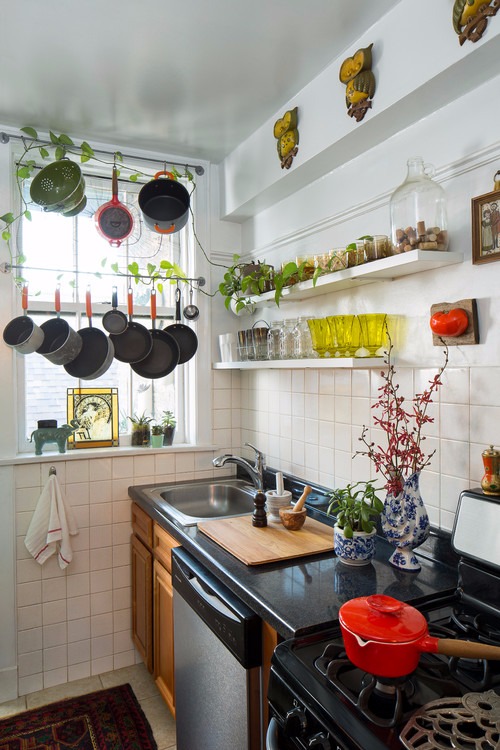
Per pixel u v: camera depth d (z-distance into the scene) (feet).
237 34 5.28
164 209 7.48
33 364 8.04
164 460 8.48
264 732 4.31
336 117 5.69
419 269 5.02
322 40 5.40
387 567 4.93
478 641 3.58
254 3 4.81
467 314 4.59
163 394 8.96
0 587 7.32
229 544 5.43
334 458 6.62
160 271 8.90
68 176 6.91
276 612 3.98
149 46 5.50
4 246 7.36
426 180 4.70
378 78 5.06
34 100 6.62
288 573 4.77
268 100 6.64
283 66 5.88
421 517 4.75
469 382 4.67
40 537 7.34
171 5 4.85
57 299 7.18
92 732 6.57
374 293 5.86
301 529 5.99
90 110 6.89
